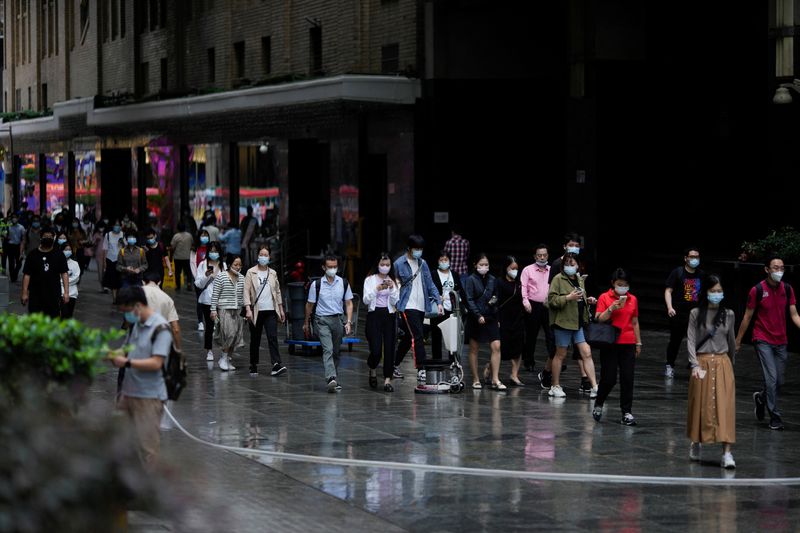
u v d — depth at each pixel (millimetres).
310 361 29188
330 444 19016
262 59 55844
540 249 25719
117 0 72250
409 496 15695
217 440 19281
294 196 51688
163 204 65750
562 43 44594
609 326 20812
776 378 20875
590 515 14805
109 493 8023
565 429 20469
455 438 19562
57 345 10812
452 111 44156
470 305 24672
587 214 39094
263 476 16734
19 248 51188
